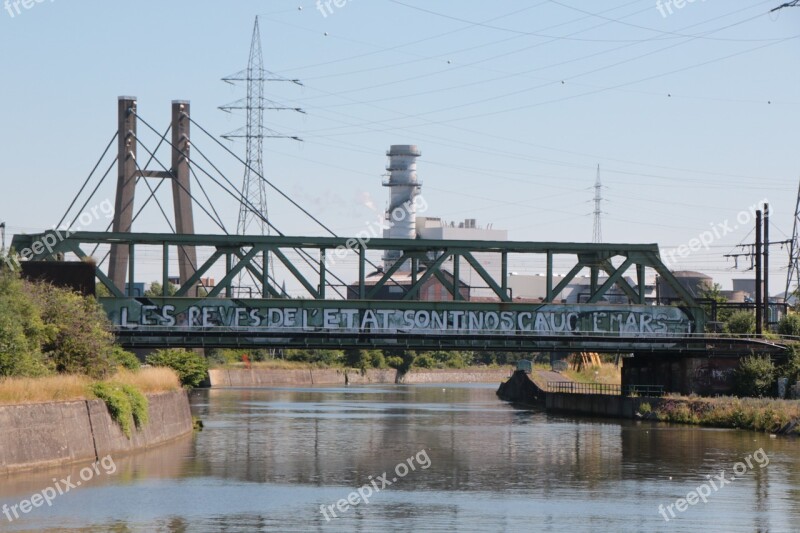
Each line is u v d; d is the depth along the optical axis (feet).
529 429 326.85
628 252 346.54
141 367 320.09
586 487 201.36
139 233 319.88
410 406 467.93
